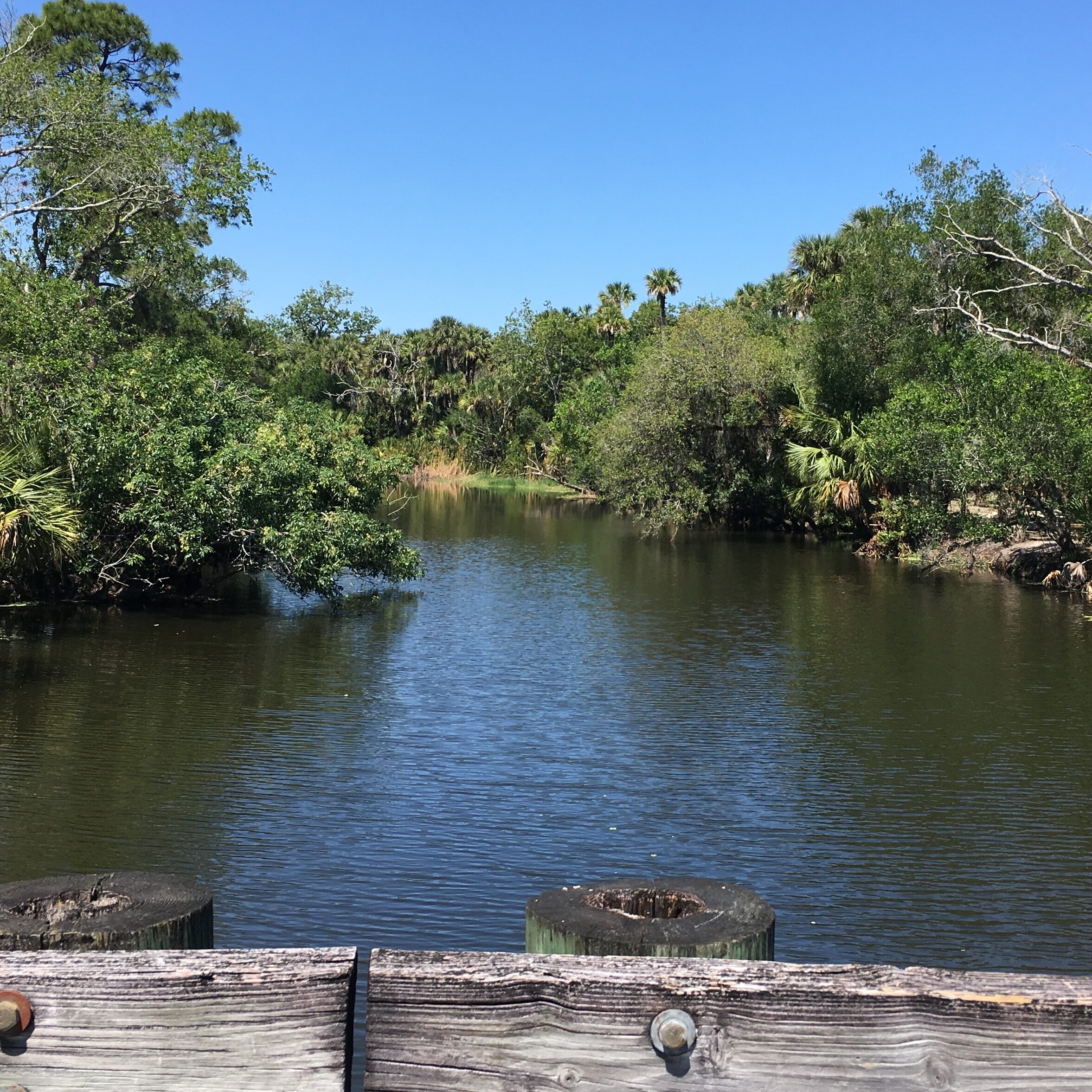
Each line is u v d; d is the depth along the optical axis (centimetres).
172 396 1784
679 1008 147
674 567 2589
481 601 1964
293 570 1733
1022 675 1334
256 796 831
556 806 825
